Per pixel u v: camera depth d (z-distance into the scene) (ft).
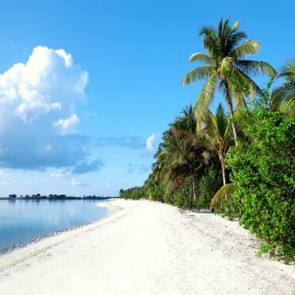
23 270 53.98
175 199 148.56
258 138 35.96
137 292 36.42
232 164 38.14
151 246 57.16
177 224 82.74
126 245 62.03
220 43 88.58
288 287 36.17
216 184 127.34
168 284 38.11
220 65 89.15
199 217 101.30
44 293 39.29
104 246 64.90
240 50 86.89
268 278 39.14
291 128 34.94
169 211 127.44
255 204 36.01
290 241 35.86
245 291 35.06
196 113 88.94
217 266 44.06
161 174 201.46
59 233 119.03
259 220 36.81
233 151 39.81
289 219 35.27
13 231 132.16
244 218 38.52
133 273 43.27
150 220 96.48
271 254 48.26
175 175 149.07
